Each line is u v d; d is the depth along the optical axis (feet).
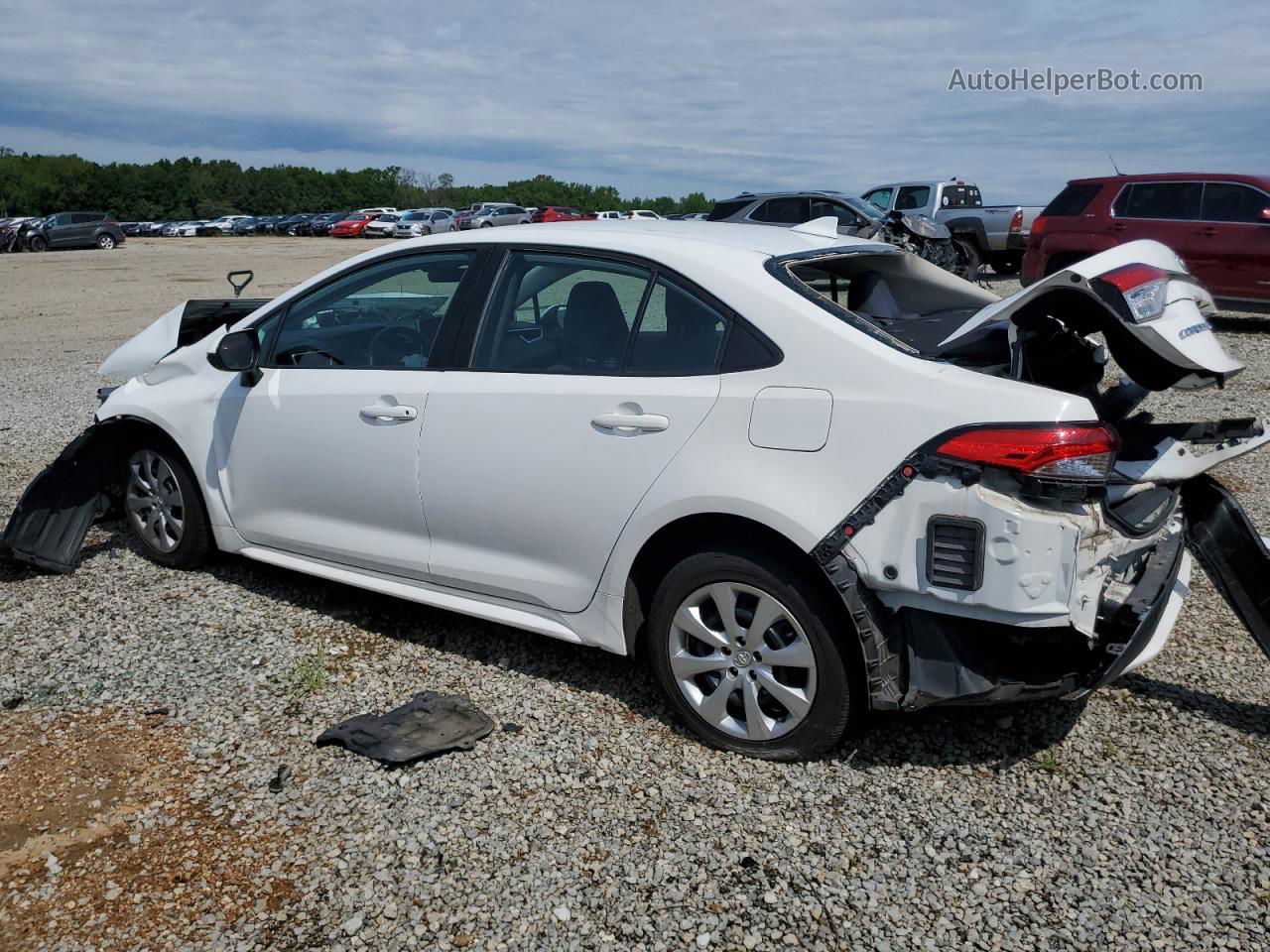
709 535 10.44
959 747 10.74
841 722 10.03
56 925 8.23
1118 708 11.51
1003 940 8.04
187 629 13.69
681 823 9.52
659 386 10.51
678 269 10.80
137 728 11.18
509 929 8.20
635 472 10.53
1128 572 10.24
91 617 14.06
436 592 12.67
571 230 12.01
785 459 9.68
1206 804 9.71
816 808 9.73
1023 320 10.21
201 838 9.30
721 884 8.71
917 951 7.94
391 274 13.08
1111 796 9.86
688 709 10.83
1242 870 8.78
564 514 11.14
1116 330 9.70
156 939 8.09
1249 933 8.05
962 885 8.66
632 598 11.07
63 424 26.91
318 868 8.91
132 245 145.59
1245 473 20.68
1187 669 12.41
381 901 8.51
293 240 162.40
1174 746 10.73
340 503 13.19
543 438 11.20
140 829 9.43
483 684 12.19
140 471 15.85
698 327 10.53
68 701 11.76
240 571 15.70
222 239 171.73
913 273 12.82
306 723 11.29
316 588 15.05
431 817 9.59
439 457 12.03
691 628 10.61
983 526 8.84
